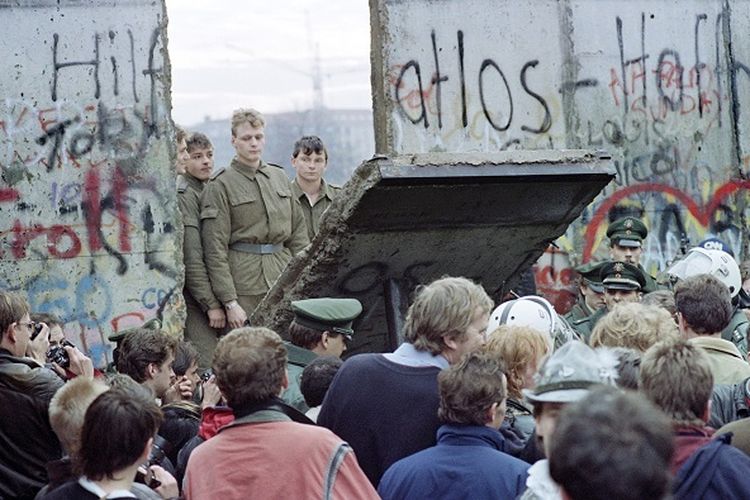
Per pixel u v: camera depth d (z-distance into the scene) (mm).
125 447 4383
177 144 10656
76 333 10320
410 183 7121
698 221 12406
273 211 10266
